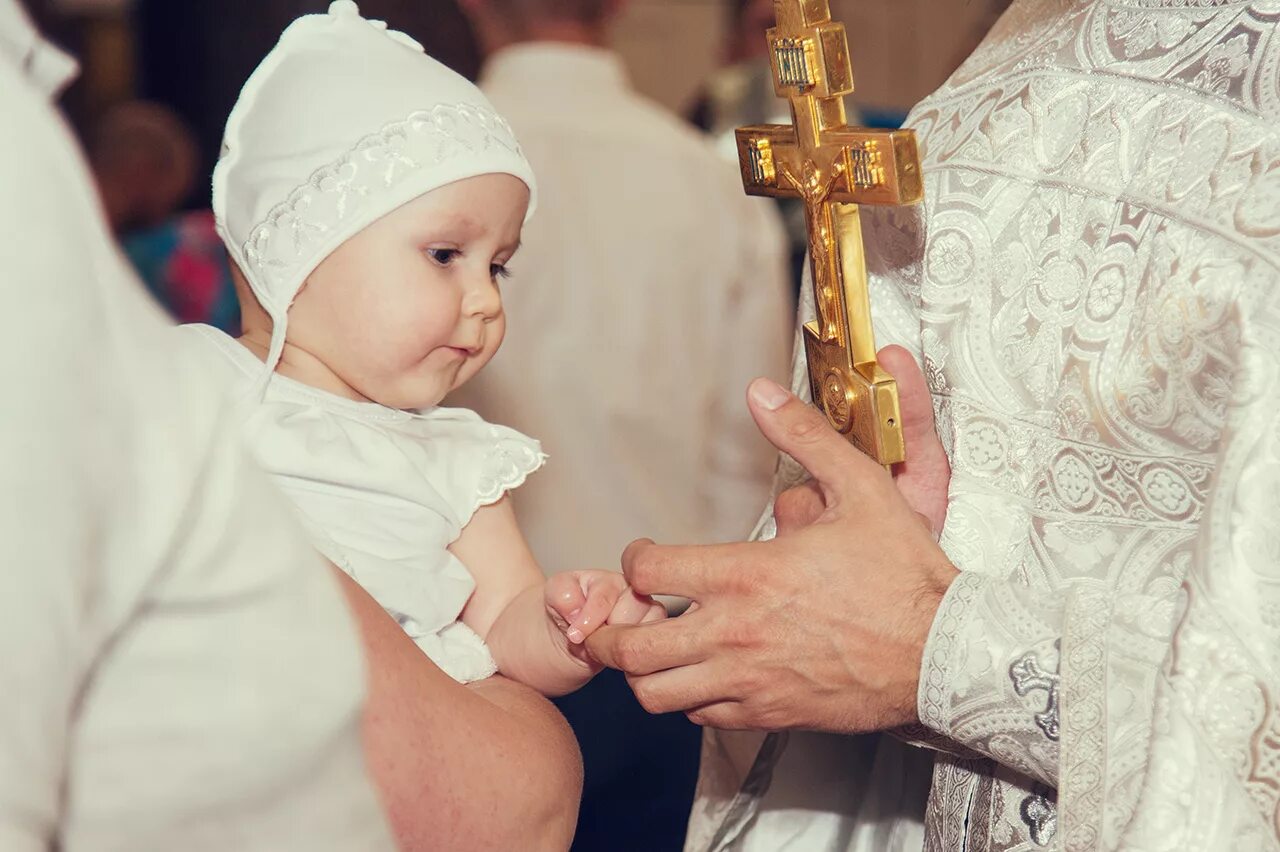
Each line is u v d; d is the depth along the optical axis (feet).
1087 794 3.73
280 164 4.68
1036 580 4.23
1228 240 3.84
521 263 10.09
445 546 4.96
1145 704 3.76
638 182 10.28
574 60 10.31
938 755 4.64
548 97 10.25
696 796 5.80
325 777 2.52
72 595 2.10
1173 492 3.99
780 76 4.48
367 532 4.69
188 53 17.51
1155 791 3.49
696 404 10.62
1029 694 3.97
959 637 4.07
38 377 2.08
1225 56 4.13
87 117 20.20
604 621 4.77
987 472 4.49
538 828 3.84
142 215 14.08
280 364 4.89
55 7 19.97
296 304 4.80
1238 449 3.58
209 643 2.34
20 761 2.04
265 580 2.40
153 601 2.28
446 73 4.96
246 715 2.36
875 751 5.37
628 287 10.24
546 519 10.27
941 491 4.74
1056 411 4.27
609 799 10.34
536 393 10.19
